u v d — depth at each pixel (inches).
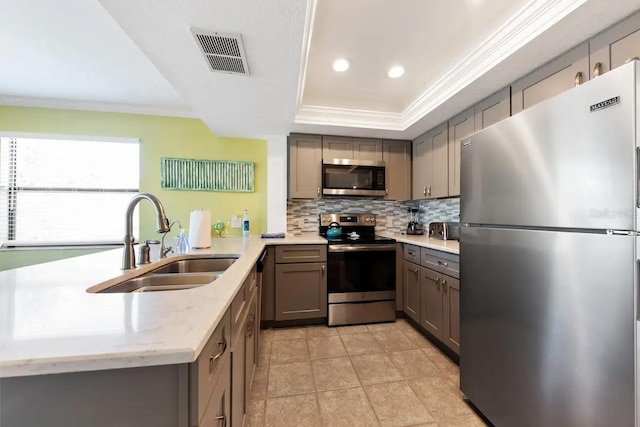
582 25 49.6
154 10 45.4
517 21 55.5
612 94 31.5
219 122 100.7
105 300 31.0
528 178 42.3
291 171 111.8
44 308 28.2
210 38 53.1
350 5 54.9
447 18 58.5
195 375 22.1
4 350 19.1
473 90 75.4
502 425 48.1
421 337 94.0
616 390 31.5
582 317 35.0
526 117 42.8
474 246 55.1
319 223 125.8
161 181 116.4
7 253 107.1
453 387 66.8
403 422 55.8
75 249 111.0
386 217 132.7
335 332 97.9
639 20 45.6
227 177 120.9
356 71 79.7
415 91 92.1
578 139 35.1
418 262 97.2
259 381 69.0
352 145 117.3
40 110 108.9
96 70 86.6
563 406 37.4
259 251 74.7
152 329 23.0
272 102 82.9
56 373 19.2
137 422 21.0
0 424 19.6
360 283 105.1
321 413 58.2
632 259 30.0
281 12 46.4
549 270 39.2
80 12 62.1
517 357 44.8
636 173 29.4
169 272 63.5
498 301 48.8
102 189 114.2
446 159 98.7
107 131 113.3
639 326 29.7
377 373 72.7
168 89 99.2
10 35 69.7
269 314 100.4
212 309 28.1
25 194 109.0
